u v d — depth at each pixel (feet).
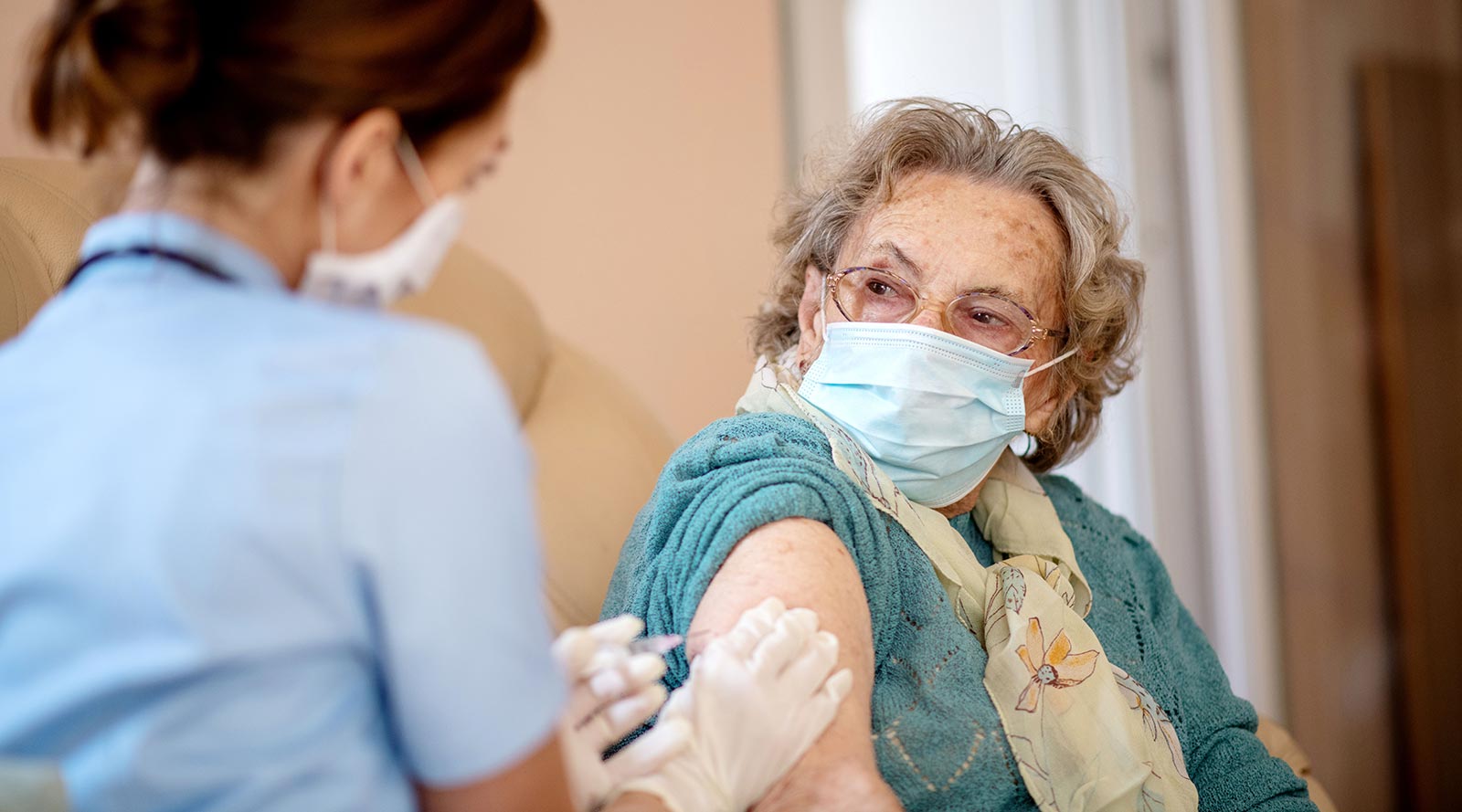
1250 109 9.86
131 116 2.28
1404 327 9.73
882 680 3.89
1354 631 9.90
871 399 4.31
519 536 2.23
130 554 1.98
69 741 2.07
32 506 2.05
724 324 8.41
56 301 2.38
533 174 7.69
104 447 2.03
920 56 9.53
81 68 2.23
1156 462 9.83
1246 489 9.80
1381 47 9.75
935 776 3.77
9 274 4.11
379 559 2.07
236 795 2.06
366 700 2.20
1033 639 4.13
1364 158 9.78
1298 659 10.00
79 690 2.02
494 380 2.28
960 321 4.47
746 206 8.48
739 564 3.58
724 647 3.17
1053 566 4.60
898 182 4.65
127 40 2.19
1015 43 9.68
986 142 4.70
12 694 2.07
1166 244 9.87
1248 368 9.80
